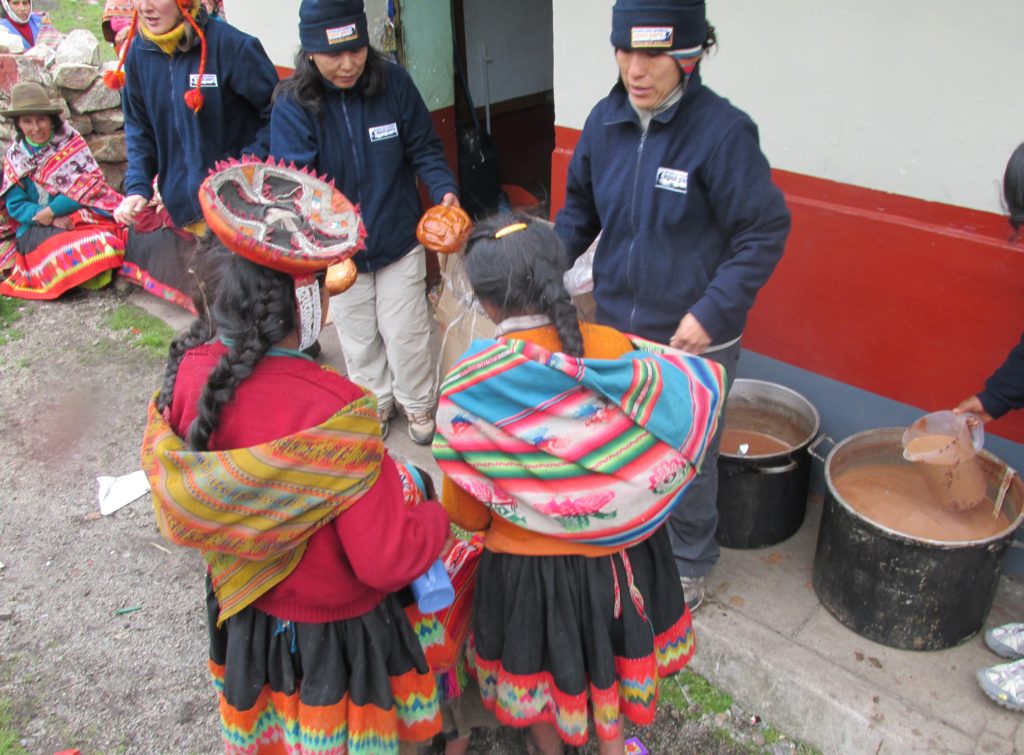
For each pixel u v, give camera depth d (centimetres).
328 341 450
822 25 262
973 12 234
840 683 246
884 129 262
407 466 221
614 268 249
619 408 169
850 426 306
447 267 332
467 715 236
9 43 626
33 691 276
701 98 221
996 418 241
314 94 304
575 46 323
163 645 293
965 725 233
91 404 431
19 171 519
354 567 164
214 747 257
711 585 285
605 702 194
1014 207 202
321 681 177
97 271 525
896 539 238
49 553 337
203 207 148
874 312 284
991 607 271
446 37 474
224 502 152
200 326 165
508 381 166
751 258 221
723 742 251
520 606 190
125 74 376
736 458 278
